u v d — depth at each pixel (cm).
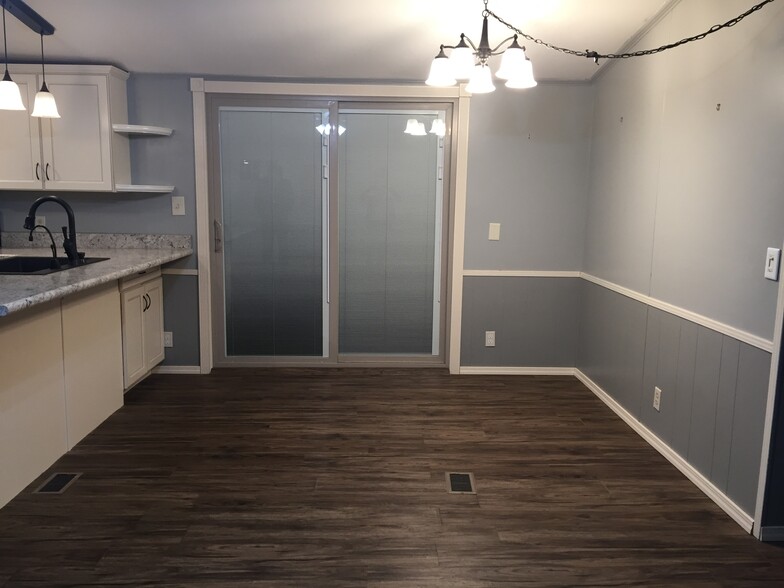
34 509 251
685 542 235
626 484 283
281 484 277
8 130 396
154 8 336
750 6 244
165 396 396
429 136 446
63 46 379
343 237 455
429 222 456
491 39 369
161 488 271
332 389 415
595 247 422
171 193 434
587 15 332
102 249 436
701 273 280
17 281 282
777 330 225
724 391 261
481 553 225
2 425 249
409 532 238
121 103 413
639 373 346
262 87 427
